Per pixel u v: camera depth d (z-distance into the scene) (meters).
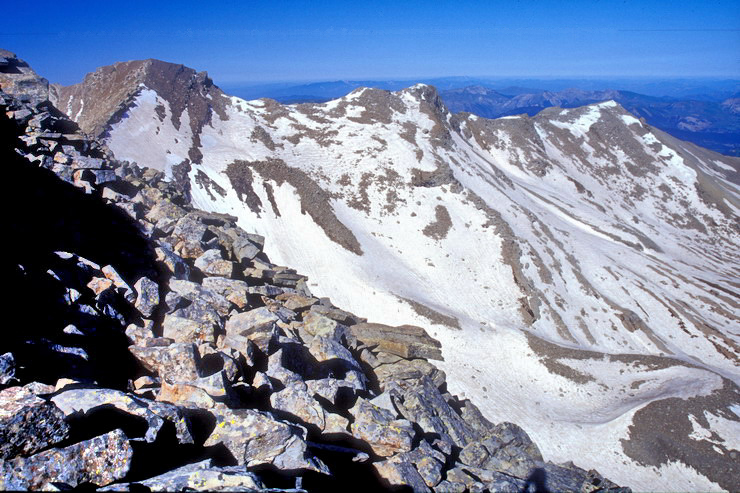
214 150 88.69
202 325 23.59
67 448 10.88
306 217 79.25
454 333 60.88
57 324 17.91
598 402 54.66
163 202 44.75
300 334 34.81
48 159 35.91
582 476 29.86
